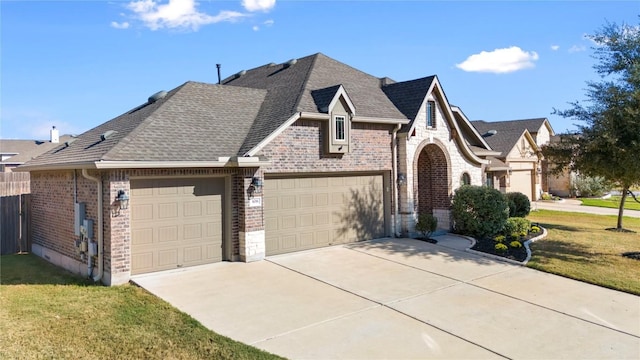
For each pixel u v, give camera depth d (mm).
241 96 14789
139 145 10273
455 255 12695
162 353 6023
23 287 9727
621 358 6090
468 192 16219
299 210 13047
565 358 6059
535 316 7746
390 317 7586
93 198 10312
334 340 6562
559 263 11609
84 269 10719
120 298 8523
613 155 12859
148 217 10305
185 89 13781
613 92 12742
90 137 14328
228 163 10992
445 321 7430
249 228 11570
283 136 12297
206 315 7562
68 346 6270
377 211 15352
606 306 8352
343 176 14266
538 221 22078
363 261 11812
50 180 13289
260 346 6305
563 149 15977
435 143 16703
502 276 10445
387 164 15242
